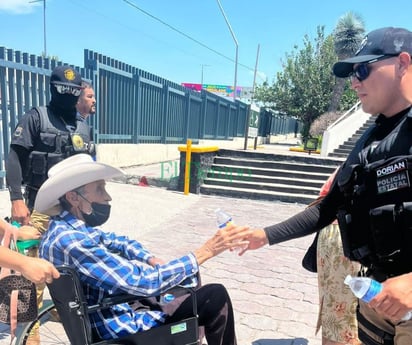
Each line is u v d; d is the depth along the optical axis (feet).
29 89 23.53
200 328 7.44
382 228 4.64
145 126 38.88
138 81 35.83
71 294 6.01
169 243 17.63
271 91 88.28
